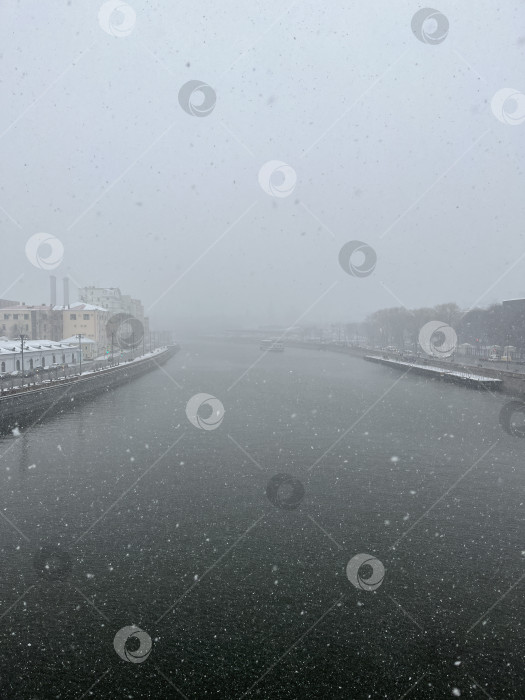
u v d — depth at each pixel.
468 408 41.84
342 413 40.28
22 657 10.91
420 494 21.02
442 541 16.48
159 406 42.94
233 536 16.91
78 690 10.08
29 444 29.44
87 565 14.81
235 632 11.83
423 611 12.60
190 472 24.11
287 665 10.77
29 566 14.72
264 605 12.84
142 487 21.83
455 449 28.58
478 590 13.49
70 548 15.92
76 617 12.24
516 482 22.59
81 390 47.25
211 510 19.25
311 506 19.69
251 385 58.88
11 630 11.73
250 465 25.31
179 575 14.31
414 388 55.22
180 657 10.98
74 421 36.41
